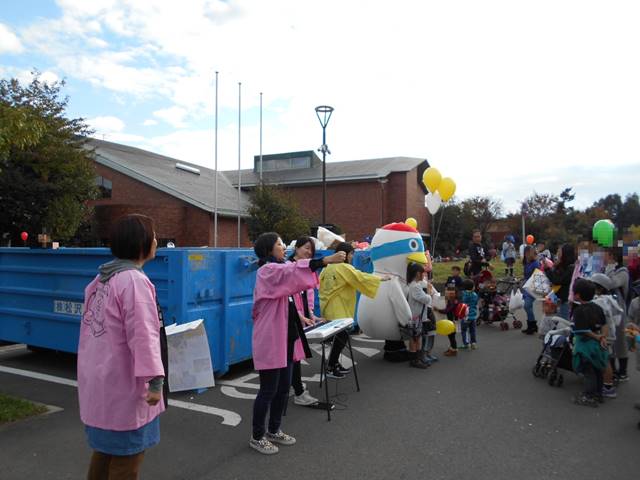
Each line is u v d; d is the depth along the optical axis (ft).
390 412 16.83
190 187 99.71
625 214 221.46
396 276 24.16
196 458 13.16
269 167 131.75
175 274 18.86
